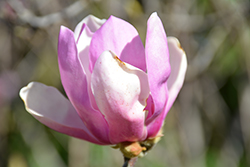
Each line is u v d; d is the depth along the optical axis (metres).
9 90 1.24
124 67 0.57
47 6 1.01
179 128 1.23
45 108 0.60
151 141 0.60
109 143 0.60
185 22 1.08
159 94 0.58
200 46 1.15
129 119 0.58
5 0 0.82
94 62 0.58
